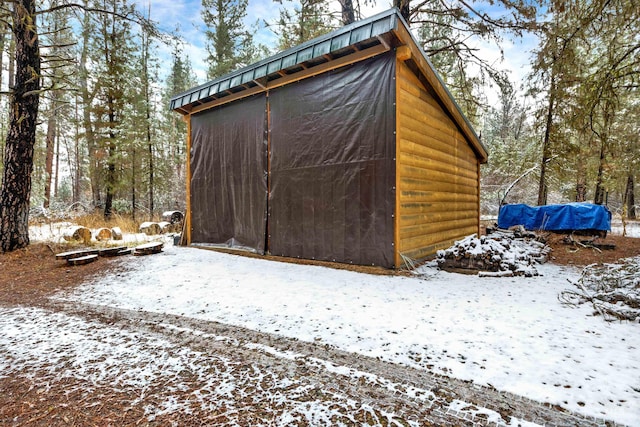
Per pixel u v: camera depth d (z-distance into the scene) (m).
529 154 15.24
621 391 1.75
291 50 5.16
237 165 6.66
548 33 5.87
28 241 6.55
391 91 4.57
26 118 6.43
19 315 3.16
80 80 12.40
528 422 1.53
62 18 7.91
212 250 6.89
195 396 1.77
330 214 5.23
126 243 7.69
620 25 4.50
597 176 12.40
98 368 2.10
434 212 5.75
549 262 5.57
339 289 3.78
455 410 1.62
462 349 2.26
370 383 1.87
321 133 5.32
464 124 6.78
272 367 2.07
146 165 14.48
